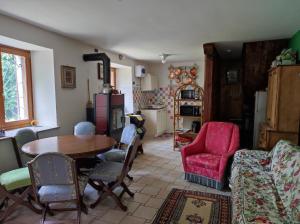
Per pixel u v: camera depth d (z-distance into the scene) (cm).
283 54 344
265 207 170
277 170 217
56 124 362
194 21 299
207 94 445
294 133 307
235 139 316
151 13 267
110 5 241
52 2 232
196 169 310
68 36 372
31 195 231
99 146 253
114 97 428
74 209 218
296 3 239
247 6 247
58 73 360
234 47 479
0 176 235
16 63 339
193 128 491
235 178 231
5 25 271
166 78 699
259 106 408
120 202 244
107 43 424
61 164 184
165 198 270
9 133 301
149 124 641
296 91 301
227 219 225
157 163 402
